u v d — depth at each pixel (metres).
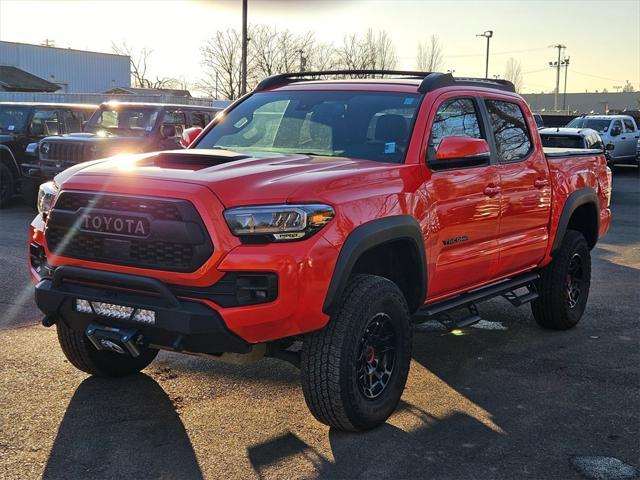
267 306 3.59
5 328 5.96
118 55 61.84
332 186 3.89
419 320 4.78
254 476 3.65
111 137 12.07
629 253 10.70
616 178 24.64
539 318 6.48
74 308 3.98
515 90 6.04
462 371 5.35
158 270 3.66
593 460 3.90
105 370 4.84
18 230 10.94
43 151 12.25
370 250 4.22
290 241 3.65
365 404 4.08
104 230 3.80
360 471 3.72
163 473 3.65
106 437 4.04
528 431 4.27
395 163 4.52
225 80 52.94
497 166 5.32
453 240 4.80
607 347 6.01
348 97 5.12
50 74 57.06
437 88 4.95
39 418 4.25
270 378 5.05
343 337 3.90
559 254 6.27
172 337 3.70
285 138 5.02
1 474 3.57
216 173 3.85
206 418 4.35
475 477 3.69
